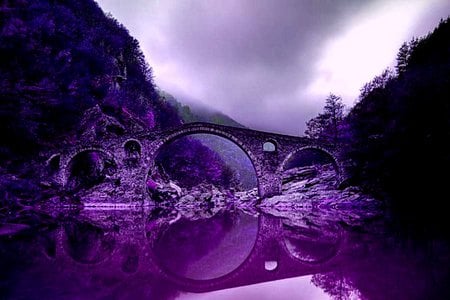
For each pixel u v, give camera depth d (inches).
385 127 1544.0
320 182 2010.3
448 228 551.8
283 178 2425.0
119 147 1648.6
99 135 1836.9
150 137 1686.8
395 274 218.4
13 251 334.0
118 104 2213.3
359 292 174.7
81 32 2385.6
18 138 1360.7
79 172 1668.3
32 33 1649.9
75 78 1916.8
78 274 238.7
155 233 576.1
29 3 1835.6
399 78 2047.2
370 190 1499.8
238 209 1531.7
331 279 220.1
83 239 474.0
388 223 677.9
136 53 3533.5
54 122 1690.5
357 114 2393.0
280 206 1630.2
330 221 786.2
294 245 427.8
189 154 3093.0
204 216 1082.7
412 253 303.0
